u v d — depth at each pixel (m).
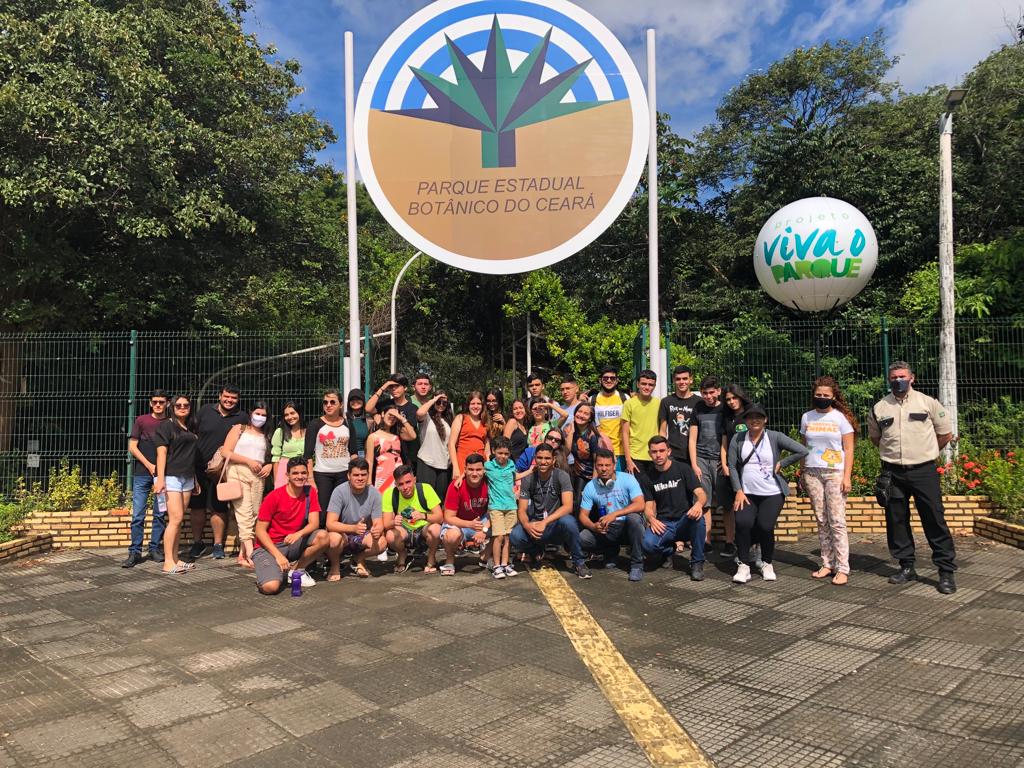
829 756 2.92
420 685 3.69
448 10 7.88
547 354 23.89
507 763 2.88
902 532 5.64
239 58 13.55
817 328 9.54
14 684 3.78
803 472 5.91
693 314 18.72
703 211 20.80
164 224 10.86
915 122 18.67
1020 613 4.76
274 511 5.79
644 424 6.78
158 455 6.55
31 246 10.55
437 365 24.48
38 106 9.24
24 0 10.40
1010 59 15.92
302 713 3.37
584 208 7.83
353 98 7.96
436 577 6.10
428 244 7.91
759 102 21.08
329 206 23.48
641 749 2.99
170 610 5.23
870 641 4.29
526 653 4.16
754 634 4.46
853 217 10.04
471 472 6.04
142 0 11.73
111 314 11.70
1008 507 7.14
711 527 7.45
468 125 7.88
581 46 7.82
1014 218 14.51
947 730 3.13
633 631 4.55
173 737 3.13
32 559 7.11
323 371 8.62
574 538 6.01
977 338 9.92
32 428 8.57
